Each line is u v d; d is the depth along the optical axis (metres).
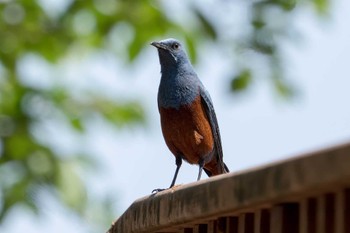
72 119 16.28
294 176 7.96
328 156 7.59
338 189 7.84
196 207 9.45
